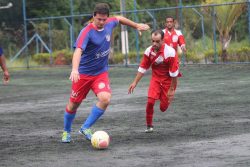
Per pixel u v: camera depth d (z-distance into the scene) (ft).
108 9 37.09
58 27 153.58
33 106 62.13
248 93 65.00
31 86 89.51
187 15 130.11
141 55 128.98
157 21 140.05
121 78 96.48
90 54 37.55
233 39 133.28
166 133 40.91
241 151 33.09
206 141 36.94
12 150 36.63
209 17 126.52
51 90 81.00
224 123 44.37
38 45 145.07
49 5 155.63
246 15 126.82
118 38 141.08
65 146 37.40
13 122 49.98
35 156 34.37
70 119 38.73
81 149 36.11
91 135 38.52
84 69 37.99
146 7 158.20
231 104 56.03
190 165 29.94
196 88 73.77
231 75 91.81
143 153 33.83
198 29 128.36
